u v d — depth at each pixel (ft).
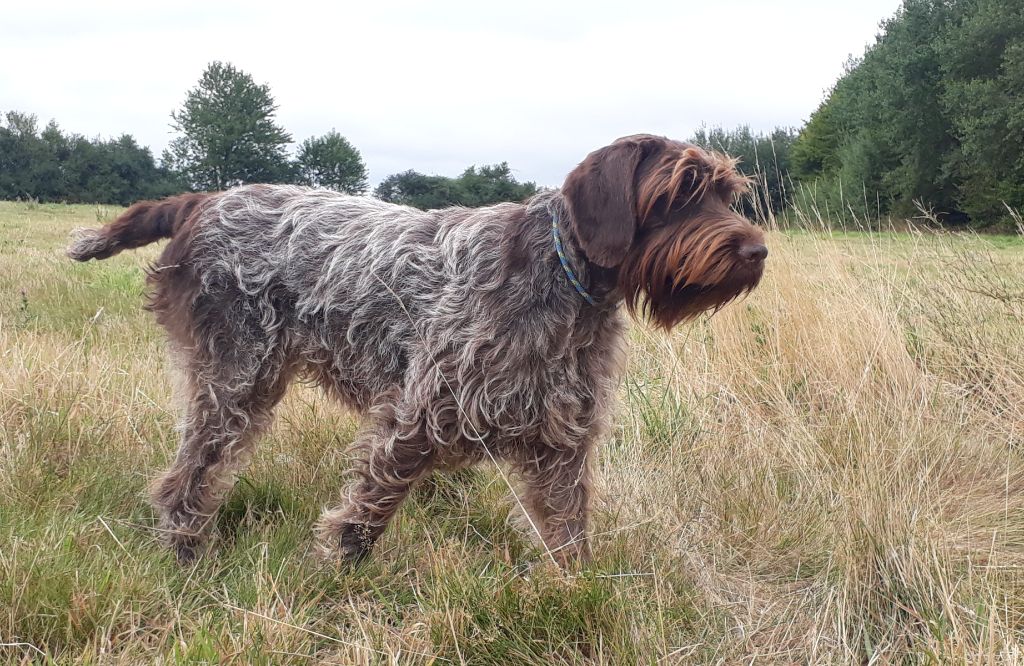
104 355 6.87
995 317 6.61
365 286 4.43
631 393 6.15
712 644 3.67
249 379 4.70
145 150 83.82
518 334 3.98
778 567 4.41
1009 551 4.32
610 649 3.48
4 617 3.38
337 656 3.43
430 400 4.10
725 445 5.59
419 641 3.48
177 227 5.02
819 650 3.65
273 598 3.83
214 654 3.23
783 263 7.34
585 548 4.23
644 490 4.90
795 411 6.00
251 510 4.79
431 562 4.15
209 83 82.53
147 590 3.74
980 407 6.04
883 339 6.23
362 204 4.82
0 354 6.24
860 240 8.39
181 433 4.83
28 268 12.25
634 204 4.03
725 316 7.04
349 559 4.25
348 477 5.17
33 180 76.33
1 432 4.93
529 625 3.56
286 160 85.30
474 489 5.19
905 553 4.01
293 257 4.64
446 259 4.26
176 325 4.82
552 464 4.21
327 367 4.70
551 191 4.23
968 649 3.35
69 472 4.75
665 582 3.99
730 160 4.17
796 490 5.07
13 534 3.88
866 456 4.80
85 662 3.09
